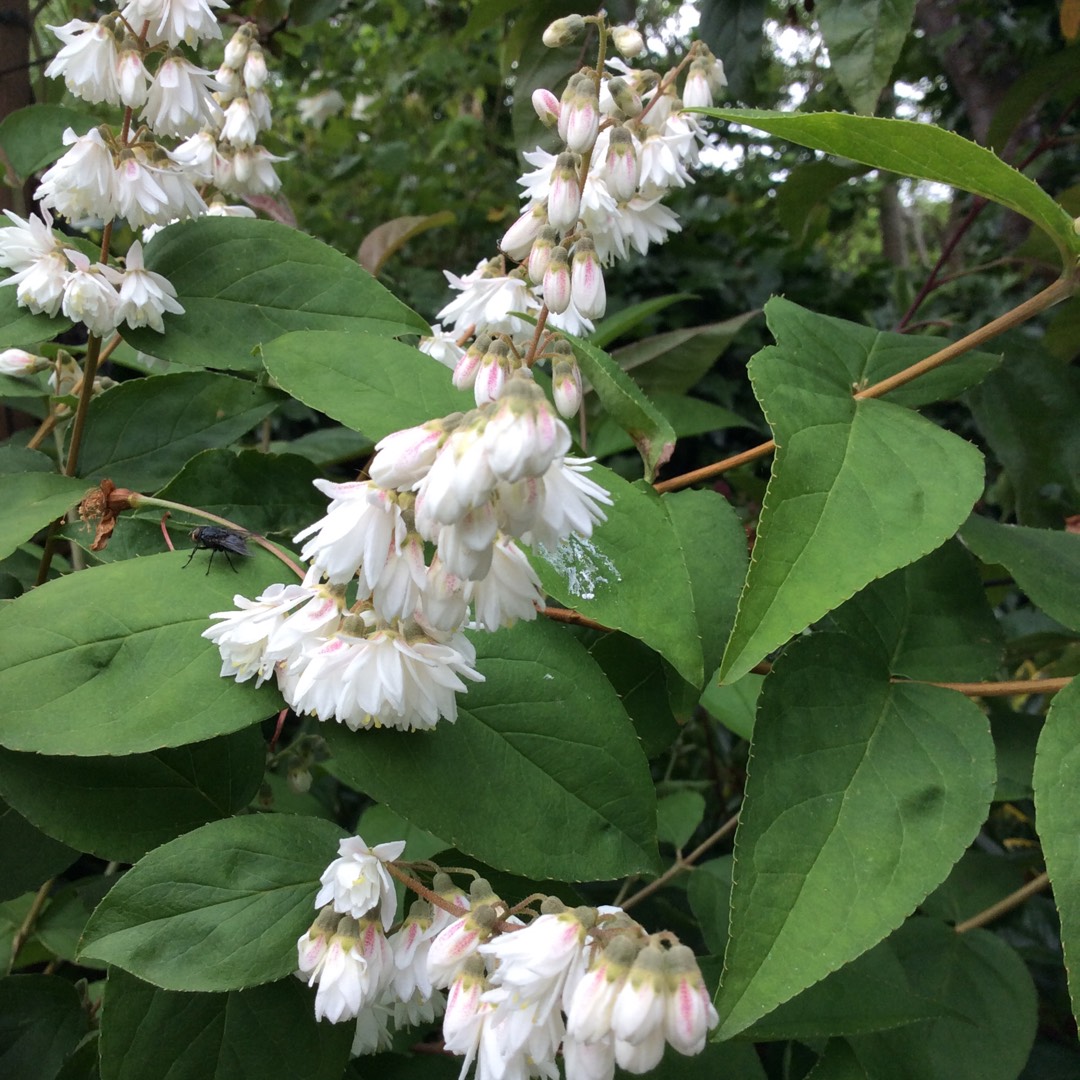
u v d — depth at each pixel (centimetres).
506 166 79
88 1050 23
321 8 47
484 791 21
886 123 20
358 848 20
